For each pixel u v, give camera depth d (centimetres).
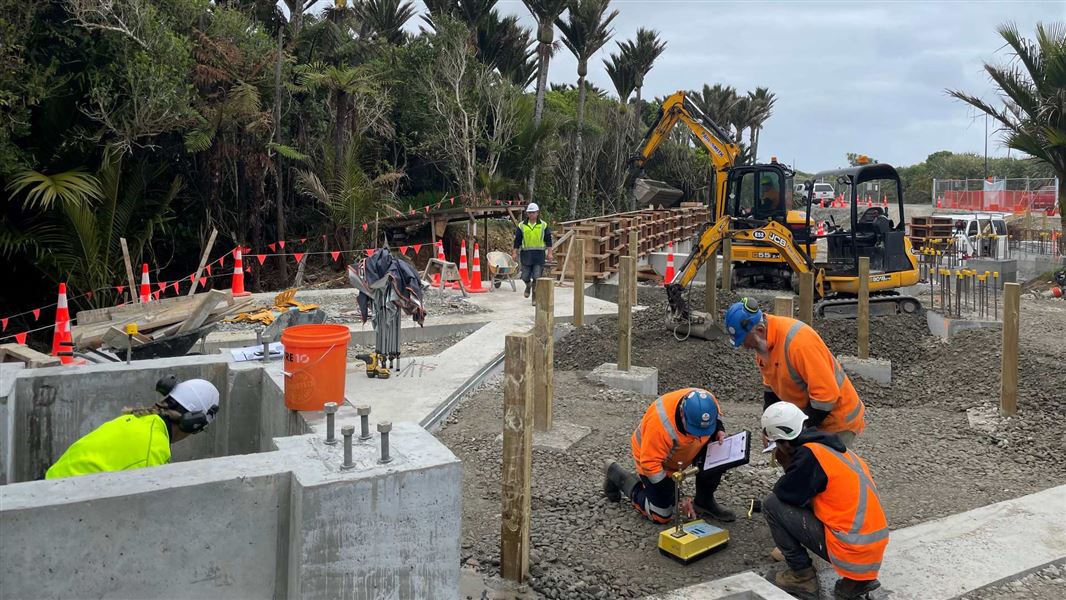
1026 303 1630
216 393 441
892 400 978
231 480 326
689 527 500
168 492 314
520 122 2642
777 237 1424
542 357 718
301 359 481
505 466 445
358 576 339
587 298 1433
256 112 1734
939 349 1133
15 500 293
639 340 1142
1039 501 580
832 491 417
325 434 397
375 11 2891
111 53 1438
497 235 2558
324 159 1994
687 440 490
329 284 1894
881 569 471
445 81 2517
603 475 625
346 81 1920
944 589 447
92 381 502
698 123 1454
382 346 839
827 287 1437
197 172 1836
